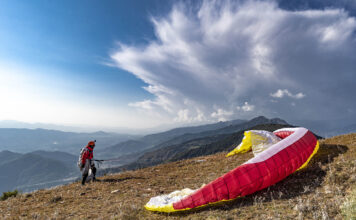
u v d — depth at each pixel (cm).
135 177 1120
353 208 362
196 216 487
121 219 514
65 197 852
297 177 631
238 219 434
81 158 1073
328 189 499
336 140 1090
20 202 849
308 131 873
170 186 867
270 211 446
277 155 621
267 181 562
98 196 821
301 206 423
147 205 587
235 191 529
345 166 602
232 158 1206
